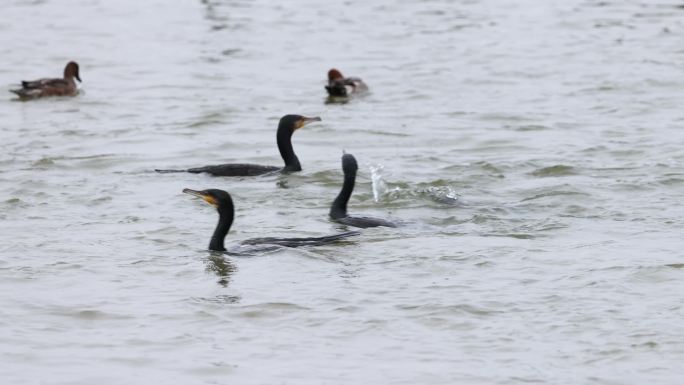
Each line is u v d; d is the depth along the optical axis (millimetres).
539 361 12781
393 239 17078
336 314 14141
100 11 45281
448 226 17922
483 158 23406
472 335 13508
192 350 13172
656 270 15469
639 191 20125
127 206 19469
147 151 24516
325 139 25844
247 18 43719
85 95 31359
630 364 12664
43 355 13031
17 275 15609
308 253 16375
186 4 46812
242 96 30859
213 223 18328
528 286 15000
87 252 16688
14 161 23266
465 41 38688
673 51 36406
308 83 32688
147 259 16312
